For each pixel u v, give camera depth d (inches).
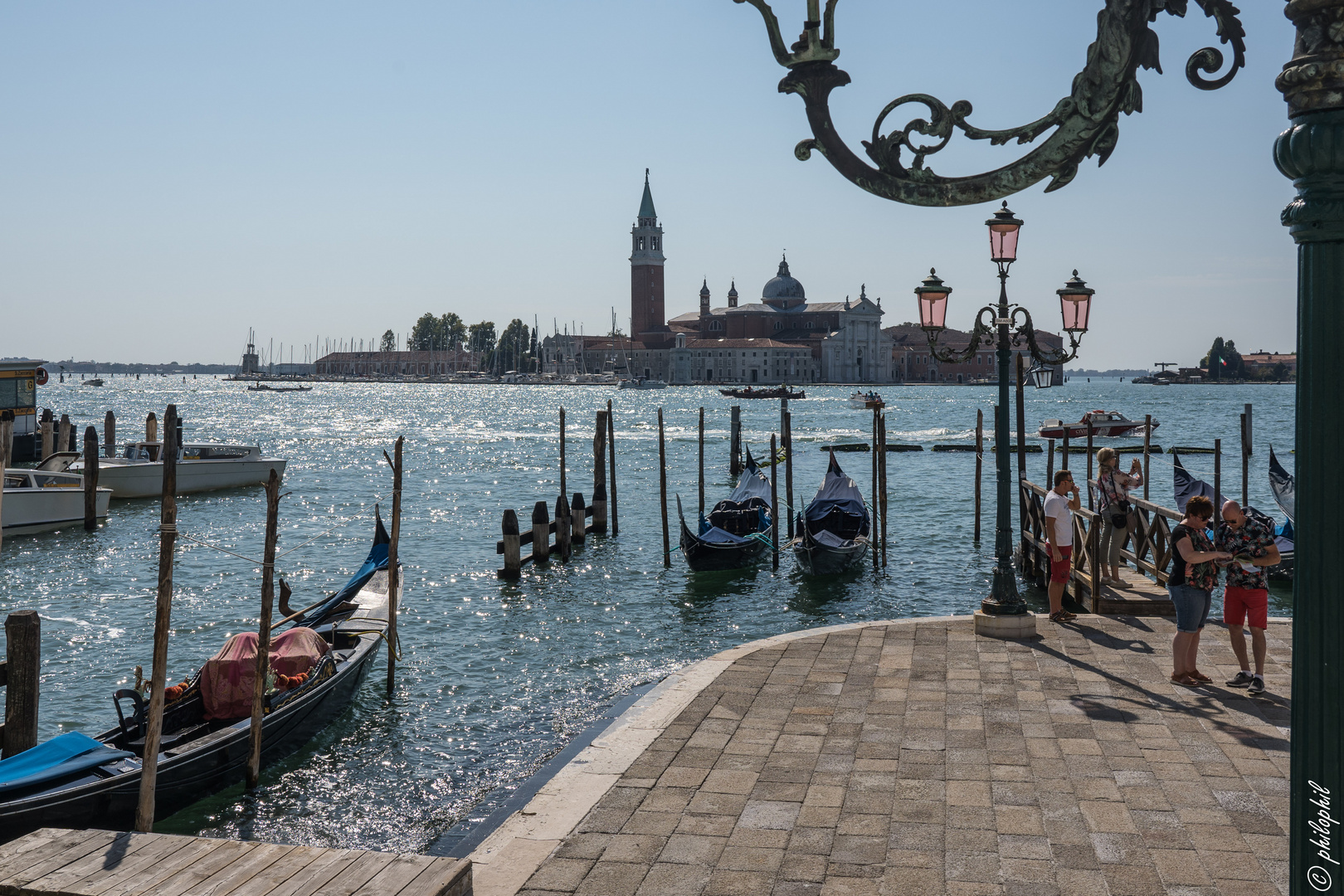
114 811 420.5
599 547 1229.7
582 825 298.5
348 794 486.9
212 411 5295.3
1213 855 271.3
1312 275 141.5
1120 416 2736.2
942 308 514.9
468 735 567.2
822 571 1032.8
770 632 816.9
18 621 425.4
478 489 1940.2
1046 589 888.9
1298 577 144.4
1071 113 174.1
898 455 2564.0
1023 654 482.6
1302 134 140.2
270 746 518.0
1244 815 296.4
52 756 410.9
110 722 619.8
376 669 700.7
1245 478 1348.4
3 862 264.7
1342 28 137.1
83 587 1000.2
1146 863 267.7
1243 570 417.1
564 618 864.3
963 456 2519.7
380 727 581.6
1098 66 171.6
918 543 1242.6
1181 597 422.9
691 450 2871.6
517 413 5300.2
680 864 273.6
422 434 3666.3
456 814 461.4
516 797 391.9
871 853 277.3
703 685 436.1
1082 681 435.5
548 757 529.0
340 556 1194.6
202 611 900.6
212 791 476.7
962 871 265.3
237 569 1098.1
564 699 633.0
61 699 658.2
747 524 1244.5
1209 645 494.9
